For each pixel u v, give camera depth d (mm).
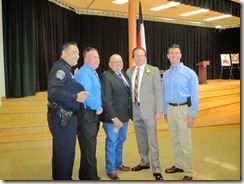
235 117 5594
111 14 8578
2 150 3570
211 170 2814
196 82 2463
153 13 8898
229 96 7418
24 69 5652
